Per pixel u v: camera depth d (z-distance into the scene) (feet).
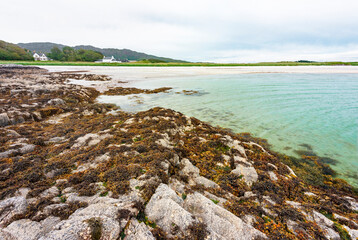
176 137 44.14
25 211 17.49
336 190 34.35
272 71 251.19
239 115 73.31
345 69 283.38
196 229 16.38
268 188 28.40
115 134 40.60
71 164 28.68
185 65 389.60
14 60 436.76
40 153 33.78
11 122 52.90
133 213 17.62
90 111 69.67
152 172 24.49
